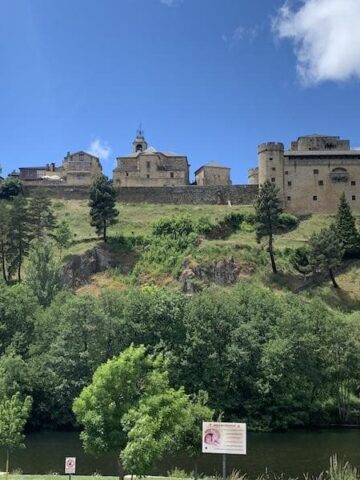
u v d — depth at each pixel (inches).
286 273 4001.0
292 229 4746.6
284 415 2516.0
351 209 5078.7
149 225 4643.2
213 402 2460.6
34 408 2422.5
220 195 5211.6
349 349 2647.6
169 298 2642.7
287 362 2516.0
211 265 3949.3
